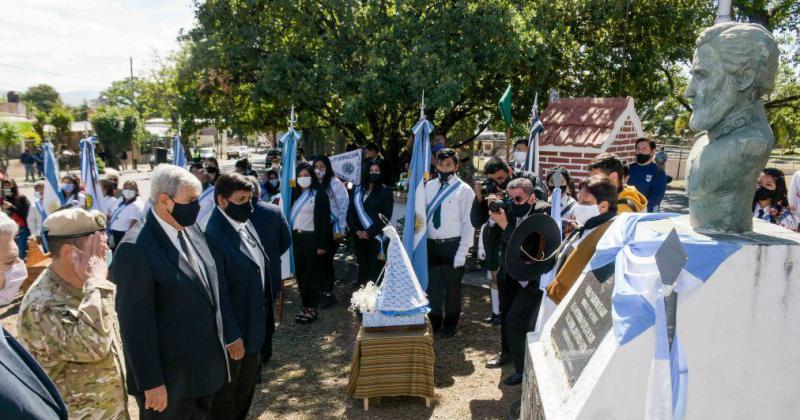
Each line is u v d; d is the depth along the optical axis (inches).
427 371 167.3
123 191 282.5
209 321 119.8
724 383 75.4
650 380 71.9
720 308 74.5
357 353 168.1
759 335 75.0
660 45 481.1
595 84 453.4
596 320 85.4
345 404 172.4
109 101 2171.5
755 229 85.3
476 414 163.2
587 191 131.4
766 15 617.6
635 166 281.9
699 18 486.6
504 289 186.7
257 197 204.2
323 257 267.3
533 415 94.6
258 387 185.6
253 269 150.1
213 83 413.7
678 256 70.1
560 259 132.3
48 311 95.6
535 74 411.5
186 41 414.3
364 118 418.9
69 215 98.0
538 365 97.7
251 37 372.2
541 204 179.6
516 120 458.6
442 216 223.1
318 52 372.5
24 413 62.6
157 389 110.5
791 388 76.0
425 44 341.1
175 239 117.7
